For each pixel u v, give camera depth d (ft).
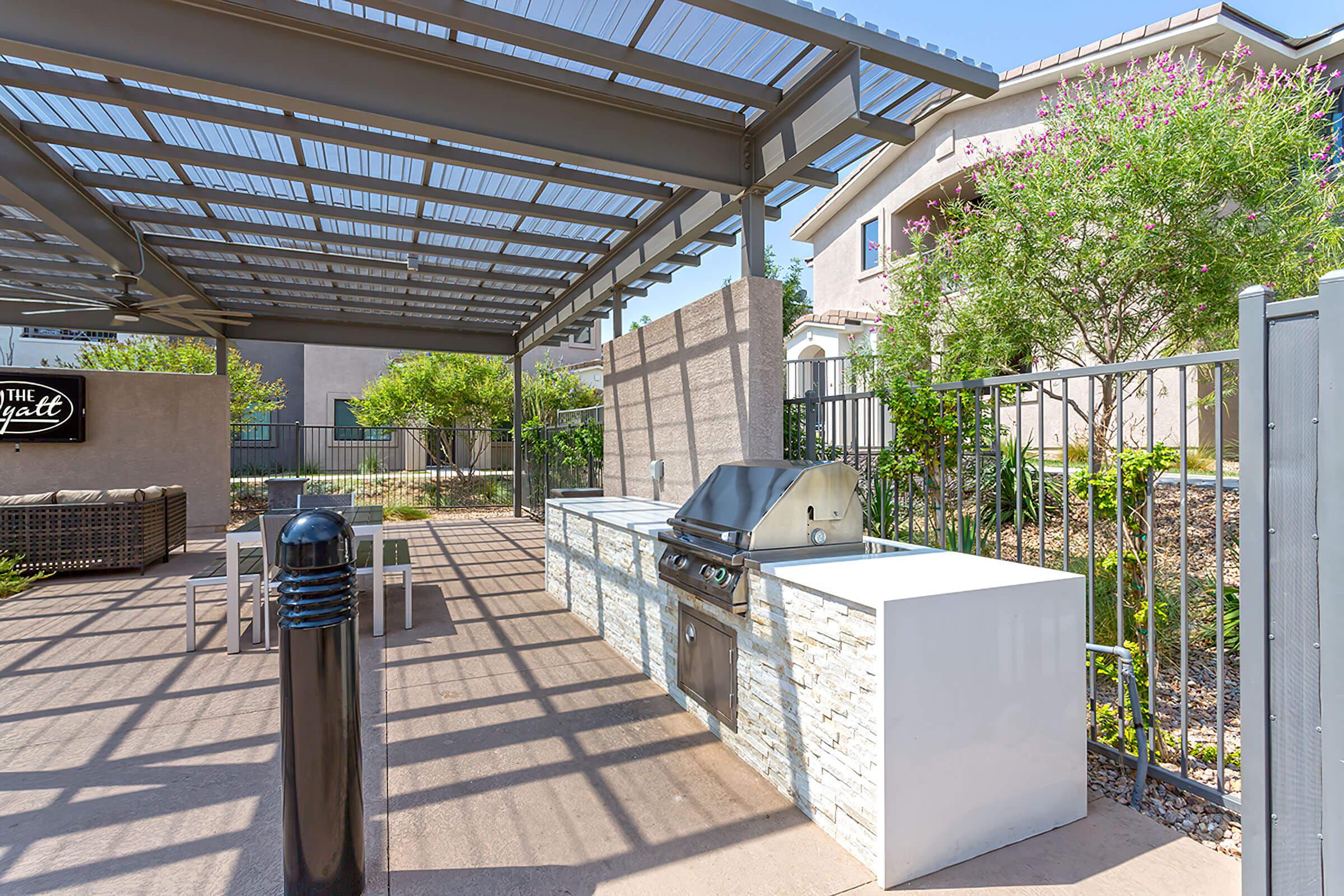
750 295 14.23
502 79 11.98
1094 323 17.93
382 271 25.18
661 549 12.26
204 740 10.17
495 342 36.76
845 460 14.28
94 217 17.71
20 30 9.19
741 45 11.12
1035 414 28.35
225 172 16.44
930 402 11.97
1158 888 6.70
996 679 7.47
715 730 10.41
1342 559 5.52
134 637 15.38
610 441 23.09
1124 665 8.60
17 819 8.00
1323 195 16.66
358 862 6.65
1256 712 6.14
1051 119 19.47
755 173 13.92
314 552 6.43
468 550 27.50
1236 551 15.46
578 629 16.19
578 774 9.17
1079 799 8.06
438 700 11.82
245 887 6.81
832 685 7.60
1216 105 16.14
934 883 6.87
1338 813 5.55
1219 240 16.22
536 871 7.08
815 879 6.94
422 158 13.70
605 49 10.85
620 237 21.25
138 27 9.75
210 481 32.73
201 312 23.44
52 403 30.01
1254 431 6.16
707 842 7.61
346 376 63.52
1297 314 5.88
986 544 17.25
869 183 44.19
